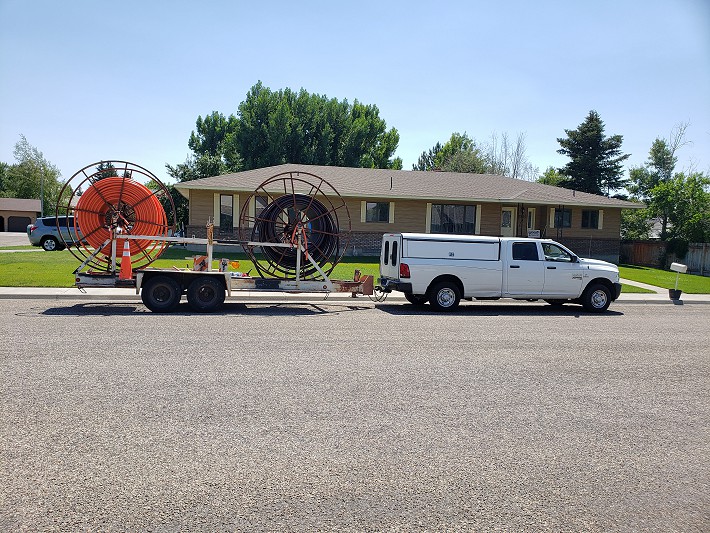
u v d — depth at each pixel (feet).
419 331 37.42
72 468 15.02
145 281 43.01
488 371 26.84
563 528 12.84
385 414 20.12
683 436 18.85
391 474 15.29
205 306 43.75
